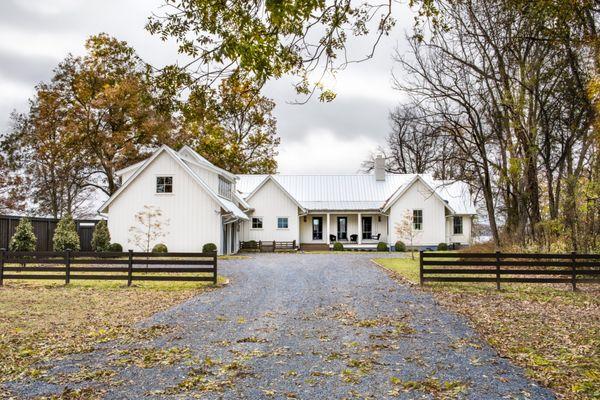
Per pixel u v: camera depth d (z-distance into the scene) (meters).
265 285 16.67
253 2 6.62
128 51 7.61
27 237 21.80
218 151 45.16
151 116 38.28
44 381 6.60
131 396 6.02
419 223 38.19
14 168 40.50
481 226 42.41
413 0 8.05
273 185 39.28
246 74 7.19
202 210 30.14
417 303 12.91
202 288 16.09
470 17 20.28
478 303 12.95
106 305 12.80
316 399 5.91
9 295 14.48
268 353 8.01
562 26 12.59
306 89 8.05
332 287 16.06
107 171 39.94
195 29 6.94
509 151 21.48
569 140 20.27
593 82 15.41
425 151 53.22
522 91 20.53
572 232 19.19
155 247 28.55
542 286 16.34
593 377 6.59
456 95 22.95
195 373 6.92
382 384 6.43
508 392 6.09
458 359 7.58
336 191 43.22
